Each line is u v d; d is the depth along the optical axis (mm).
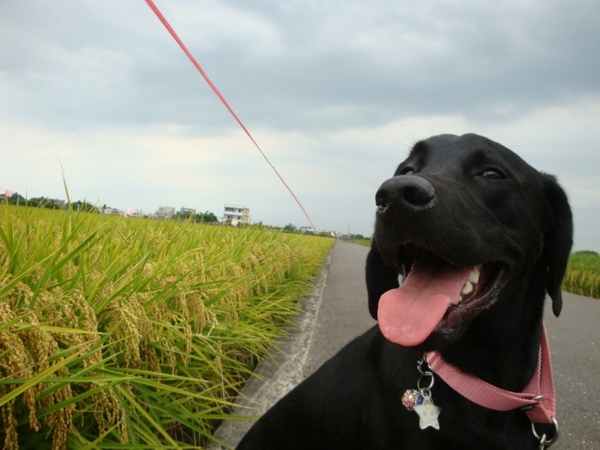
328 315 1137
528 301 379
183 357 431
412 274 349
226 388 538
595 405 663
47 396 281
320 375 406
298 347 802
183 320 423
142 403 397
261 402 565
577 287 2766
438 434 312
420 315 318
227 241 989
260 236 1217
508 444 320
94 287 377
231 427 506
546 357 375
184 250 695
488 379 346
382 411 341
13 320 255
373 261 447
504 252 352
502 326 353
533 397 320
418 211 299
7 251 361
